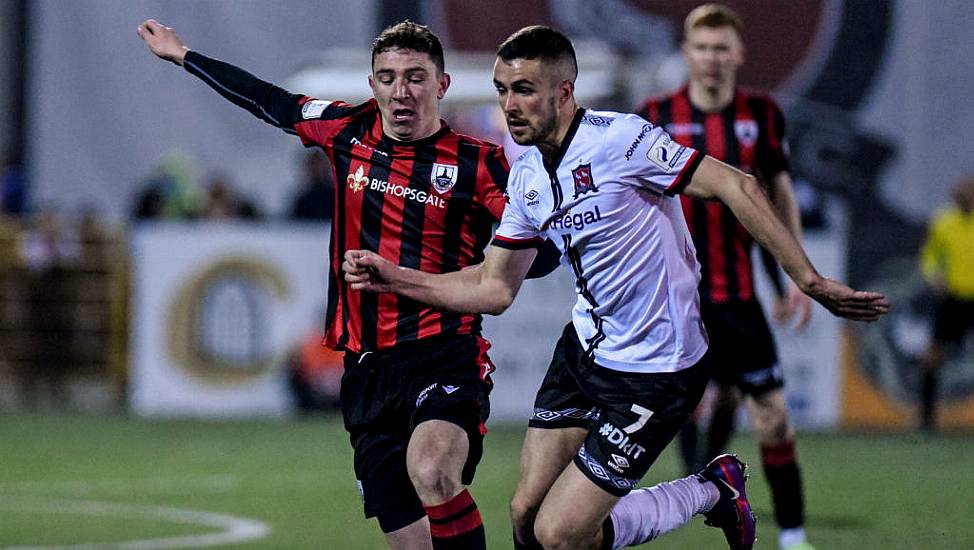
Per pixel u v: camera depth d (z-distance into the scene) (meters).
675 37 56.75
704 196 17.50
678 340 18.30
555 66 17.48
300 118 20.31
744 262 25.05
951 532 27.66
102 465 38.94
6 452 41.94
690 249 18.53
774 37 57.06
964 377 49.47
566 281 48.69
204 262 52.03
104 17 59.28
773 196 26.50
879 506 31.38
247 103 21.06
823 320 48.97
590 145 17.75
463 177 19.25
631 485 18.38
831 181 56.94
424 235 19.36
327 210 53.12
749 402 24.98
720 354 24.89
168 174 57.16
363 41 58.28
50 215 58.38
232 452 41.81
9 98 61.44
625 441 18.22
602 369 18.62
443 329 19.12
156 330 52.38
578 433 19.33
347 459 40.19
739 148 26.14
